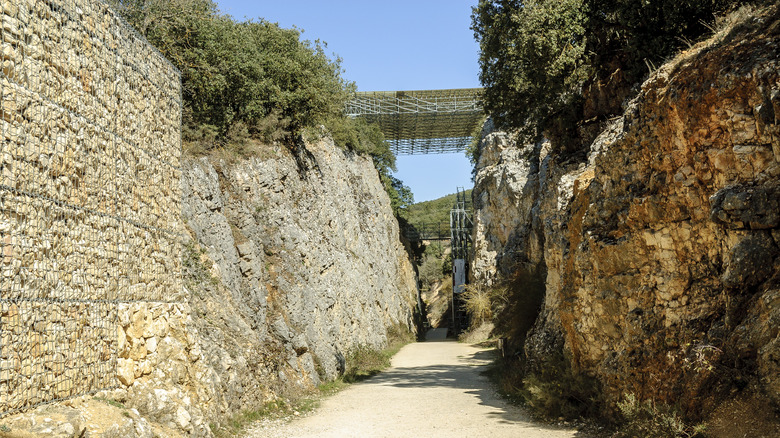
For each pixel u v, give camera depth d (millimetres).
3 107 6359
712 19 15836
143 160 10188
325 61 26328
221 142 20656
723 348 8141
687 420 8477
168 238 11117
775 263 7664
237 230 17891
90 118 8297
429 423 12625
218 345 12508
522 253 41844
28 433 6105
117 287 8773
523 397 14977
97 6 8773
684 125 9422
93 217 8180
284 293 19156
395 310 49844
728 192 8141
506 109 21266
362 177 48656
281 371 16281
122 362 8625
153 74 10977
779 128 7586
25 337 6430
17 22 6699
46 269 6941
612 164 12125
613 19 17453
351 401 16469
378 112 52625
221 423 11125
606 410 11281
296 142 27703
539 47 17578
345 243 34531
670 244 10086
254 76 22594
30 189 6762
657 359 9922
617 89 18266
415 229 79500
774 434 6680
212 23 20828
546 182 20719
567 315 14141
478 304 47312
